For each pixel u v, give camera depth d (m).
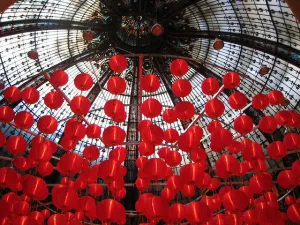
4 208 8.03
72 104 8.22
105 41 15.93
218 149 8.28
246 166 9.31
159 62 16.89
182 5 14.59
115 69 8.37
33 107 15.81
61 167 8.23
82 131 8.34
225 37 14.92
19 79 14.73
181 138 8.44
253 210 9.34
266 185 8.56
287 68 14.04
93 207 8.75
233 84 8.67
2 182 8.04
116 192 9.98
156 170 7.89
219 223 9.39
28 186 7.85
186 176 8.34
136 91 17.98
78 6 14.33
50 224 8.41
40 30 14.03
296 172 8.69
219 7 14.05
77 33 15.41
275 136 15.47
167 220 8.98
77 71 16.67
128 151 18.28
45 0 13.29
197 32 15.44
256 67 15.04
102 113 17.84
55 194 8.16
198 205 8.30
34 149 8.11
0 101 14.45
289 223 14.20
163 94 17.95
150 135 7.89
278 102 8.81
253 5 13.10
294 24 12.49
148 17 15.11
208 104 8.48
